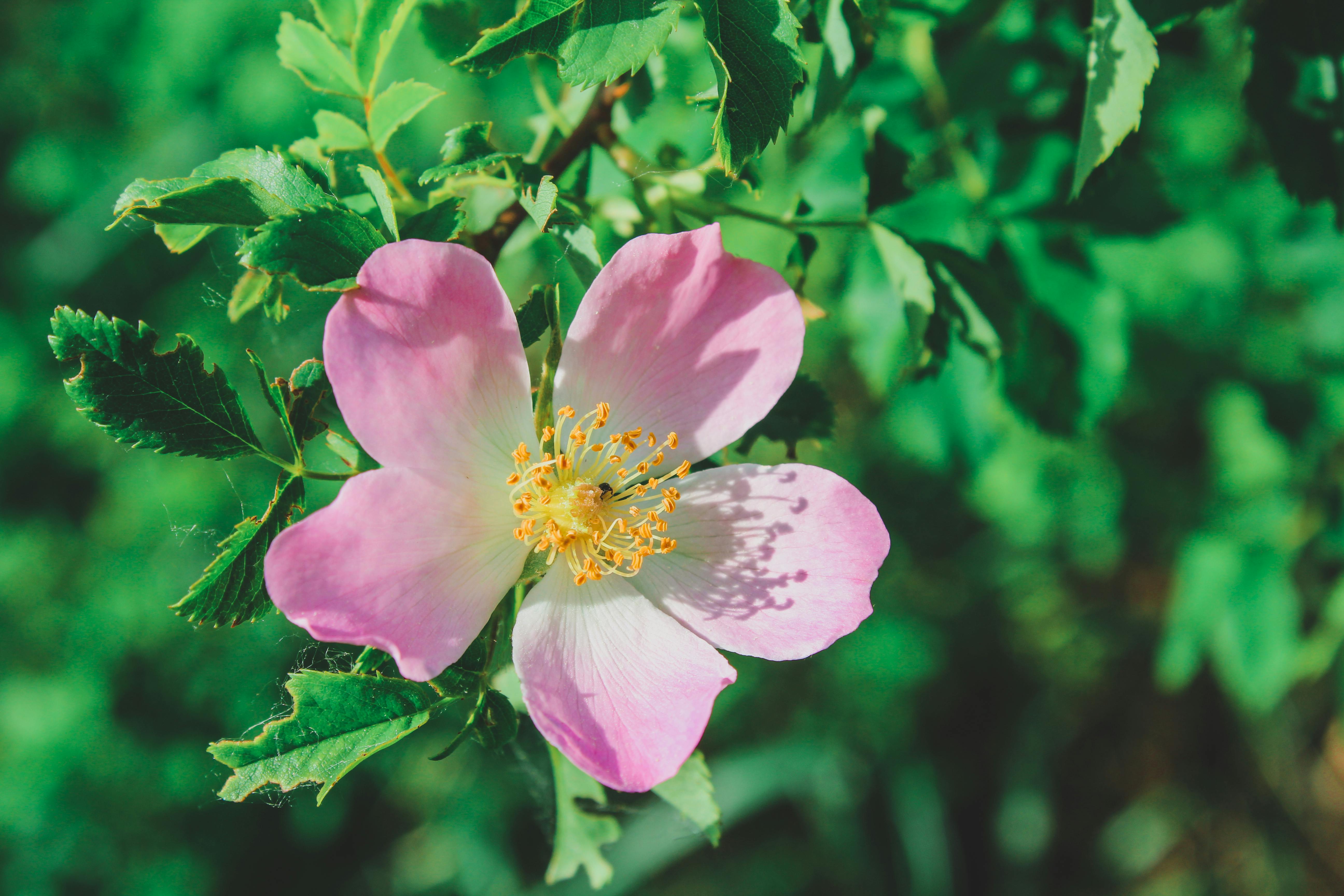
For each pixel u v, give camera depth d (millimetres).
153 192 155
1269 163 194
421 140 261
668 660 164
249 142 355
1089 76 171
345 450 159
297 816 405
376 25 164
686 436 165
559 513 164
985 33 210
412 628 153
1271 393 286
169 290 407
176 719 372
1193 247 275
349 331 152
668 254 160
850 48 170
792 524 166
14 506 418
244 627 357
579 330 161
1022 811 481
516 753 186
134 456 395
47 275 431
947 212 214
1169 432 327
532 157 183
